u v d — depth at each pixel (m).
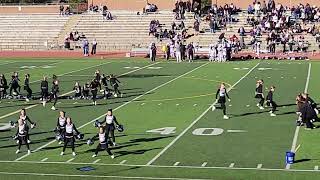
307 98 34.56
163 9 90.94
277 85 49.19
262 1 85.75
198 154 28.34
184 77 55.09
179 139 31.31
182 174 25.27
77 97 44.69
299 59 69.62
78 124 35.28
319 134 31.95
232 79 53.16
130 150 29.27
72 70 61.81
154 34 82.19
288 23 79.44
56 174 25.58
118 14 86.94
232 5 84.44
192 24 83.44
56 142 31.09
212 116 37.03
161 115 37.69
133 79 54.25
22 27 87.56
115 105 41.56
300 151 28.58
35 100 44.44
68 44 82.62
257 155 28.02
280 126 34.00
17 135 29.27
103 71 60.44
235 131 32.97
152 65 65.56
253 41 76.94
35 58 74.88
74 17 87.44
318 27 78.44
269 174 25.12
